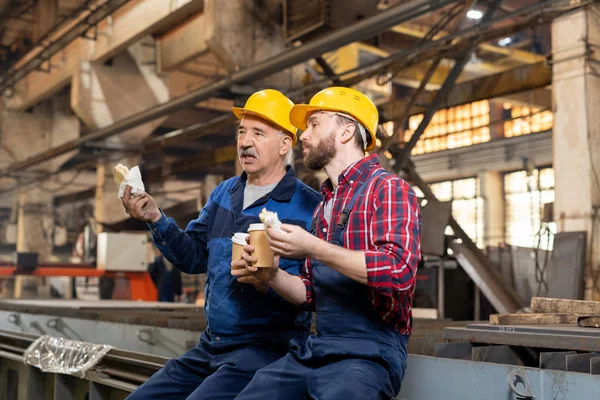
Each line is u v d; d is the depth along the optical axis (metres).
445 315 9.35
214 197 2.89
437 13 16.58
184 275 18.80
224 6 10.92
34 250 23.41
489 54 17.88
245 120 2.78
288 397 2.20
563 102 7.78
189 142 23.30
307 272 2.45
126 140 16.53
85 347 3.97
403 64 9.41
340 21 9.09
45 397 4.38
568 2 7.76
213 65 18.34
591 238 7.39
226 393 2.49
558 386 2.01
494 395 2.17
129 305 6.21
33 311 5.66
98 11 13.45
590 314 2.73
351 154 2.33
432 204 8.73
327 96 2.35
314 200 2.74
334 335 2.20
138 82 16.62
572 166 7.64
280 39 11.39
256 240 2.21
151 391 2.71
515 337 2.33
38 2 16.48
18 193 23.78
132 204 2.62
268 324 2.64
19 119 21.33
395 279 2.00
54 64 17.94
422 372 2.40
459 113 21.78
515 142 19.34
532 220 19.36
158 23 13.30
